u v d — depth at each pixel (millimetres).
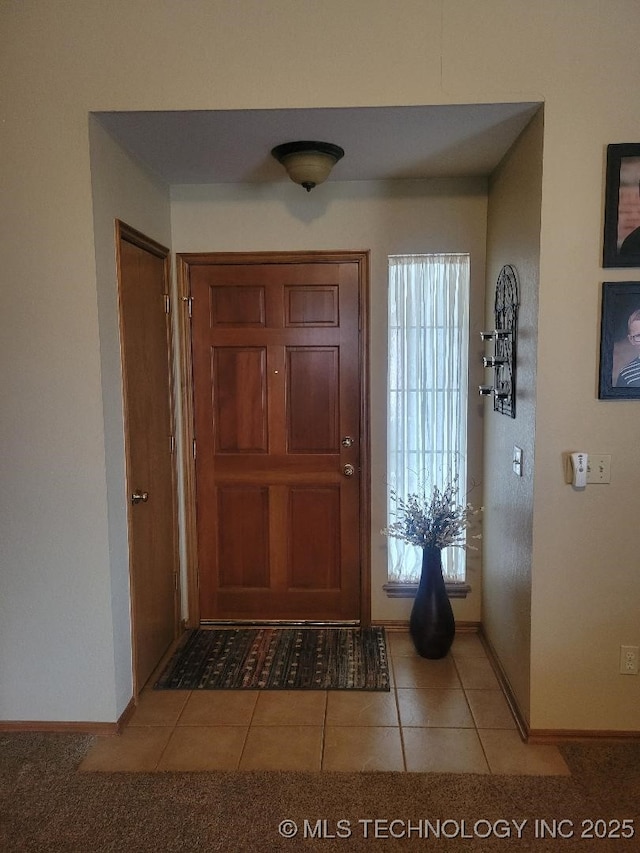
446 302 2957
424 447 3033
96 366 2129
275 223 2947
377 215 2920
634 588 2143
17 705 2291
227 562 3150
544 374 2084
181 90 2031
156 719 2373
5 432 2172
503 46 1988
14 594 2238
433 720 2350
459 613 3102
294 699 2506
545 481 2117
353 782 2004
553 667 2186
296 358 3039
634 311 2029
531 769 2062
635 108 1978
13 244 2098
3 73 2043
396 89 2012
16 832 1812
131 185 2447
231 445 3102
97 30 2025
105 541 2195
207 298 3016
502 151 2473
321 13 2002
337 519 3119
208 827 1821
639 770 2057
